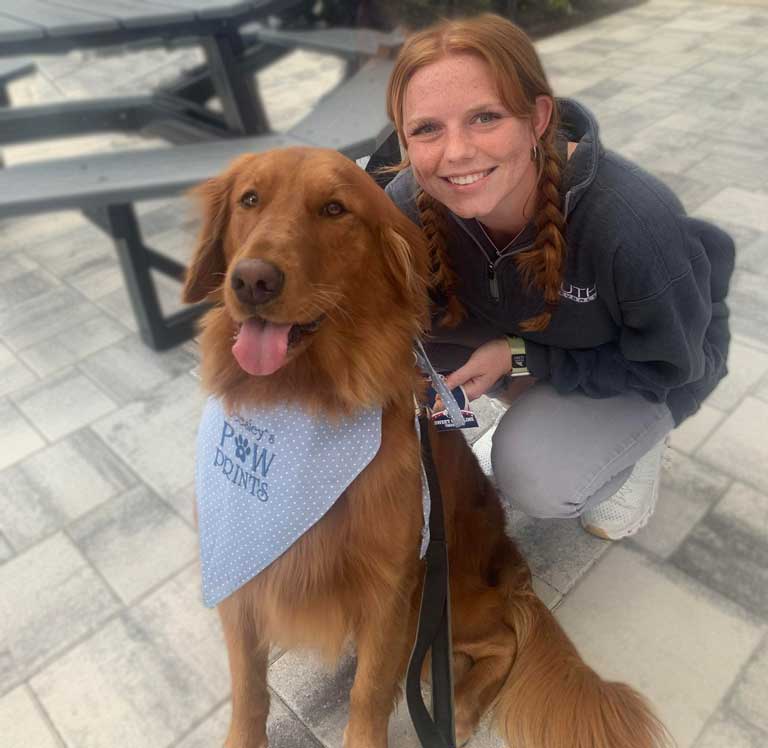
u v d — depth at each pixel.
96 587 2.40
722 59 6.82
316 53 3.78
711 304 1.98
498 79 1.46
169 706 2.05
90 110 3.72
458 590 1.97
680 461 2.73
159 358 3.56
